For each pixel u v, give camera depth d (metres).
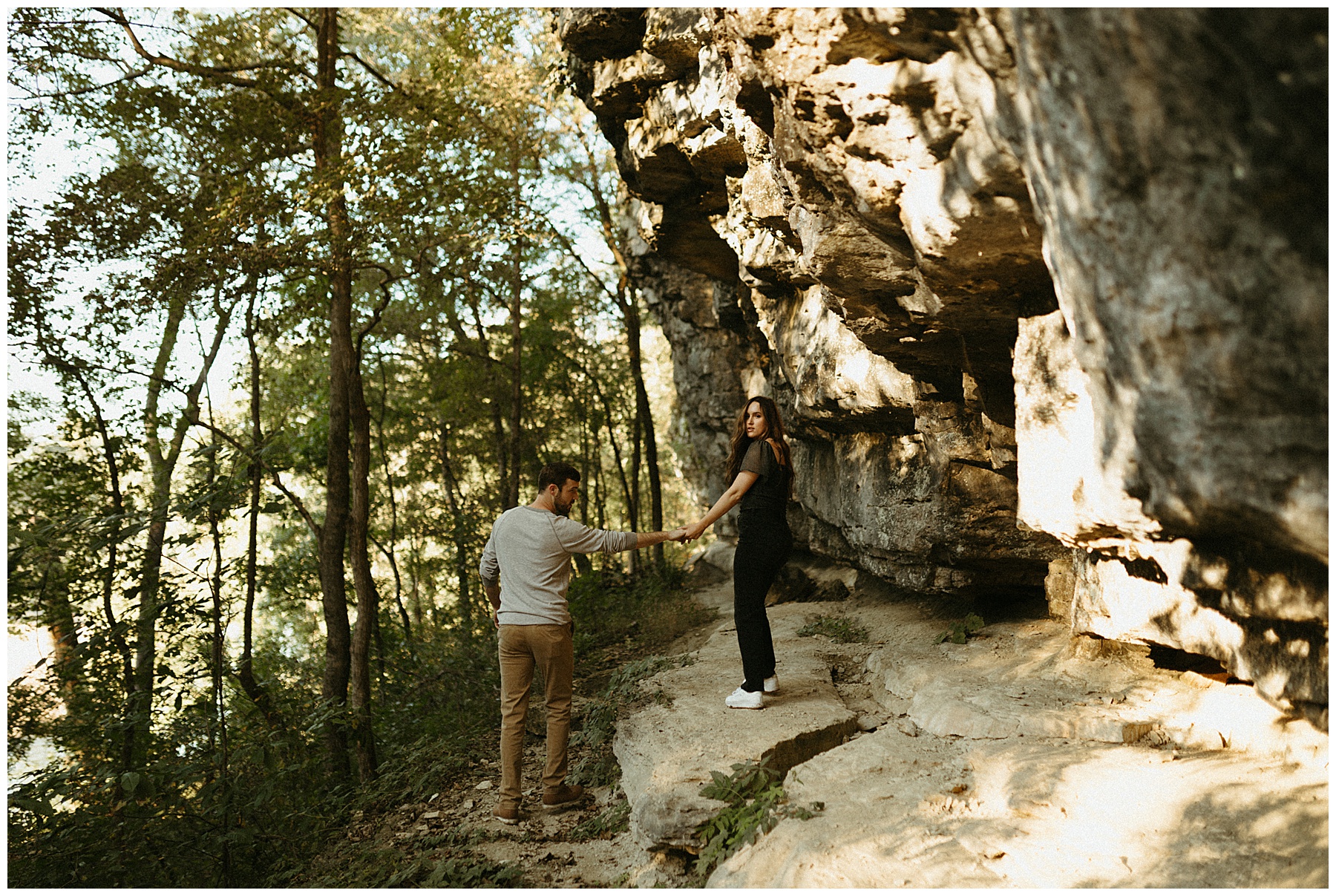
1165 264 1.81
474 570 15.02
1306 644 2.85
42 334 6.88
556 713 4.57
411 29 11.40
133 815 4.72
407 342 15.36
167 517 5.83
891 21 2.39
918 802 3.26
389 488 16.30
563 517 4.64
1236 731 3.30
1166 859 2.57
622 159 7.52
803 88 2.92
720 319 10.20
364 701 6.94
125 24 7.37
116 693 6.38
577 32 6.15
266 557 15.16
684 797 3.58
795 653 6.01
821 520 8.53
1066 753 3.39
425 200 7.22
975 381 4.79
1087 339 2.24
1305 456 1.74
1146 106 1.72
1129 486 2.31
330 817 5.33
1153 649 4.24
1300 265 1.60
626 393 17.56
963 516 5.73
